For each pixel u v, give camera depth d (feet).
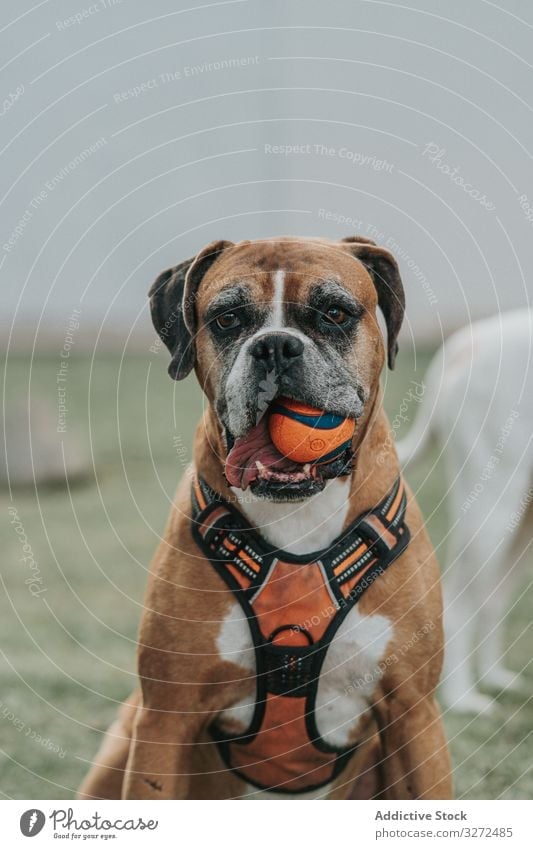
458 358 16.31
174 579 9.03
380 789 10.37
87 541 24.56
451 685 15.42
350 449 8.81
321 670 9.04
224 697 9.19
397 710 9.26
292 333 8.57
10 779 12.32
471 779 12.30
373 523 9.04
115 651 17.25
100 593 20.75
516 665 16.84
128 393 44.24
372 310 9.27
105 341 54.80
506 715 14.60
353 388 8.80
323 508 8.86
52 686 15.42
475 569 15.56
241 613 8.89
